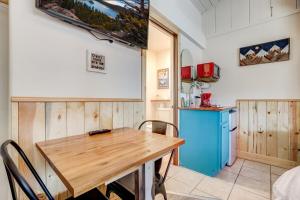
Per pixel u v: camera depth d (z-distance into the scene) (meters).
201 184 1.97
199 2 2.97
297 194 0.77
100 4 1.34
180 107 2.54
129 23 1.59
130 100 1.78
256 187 1.90
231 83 3.02
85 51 1.38
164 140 1.11
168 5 2.21
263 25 2.70
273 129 2.58
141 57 1.93
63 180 0.59
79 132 1.33
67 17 1.15
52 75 1.18
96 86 1.46
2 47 1.14
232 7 2.99
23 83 1.05
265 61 2.65
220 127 2.17
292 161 2.42
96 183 0.59
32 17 1.09
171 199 1.68
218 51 3.18
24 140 1.05
